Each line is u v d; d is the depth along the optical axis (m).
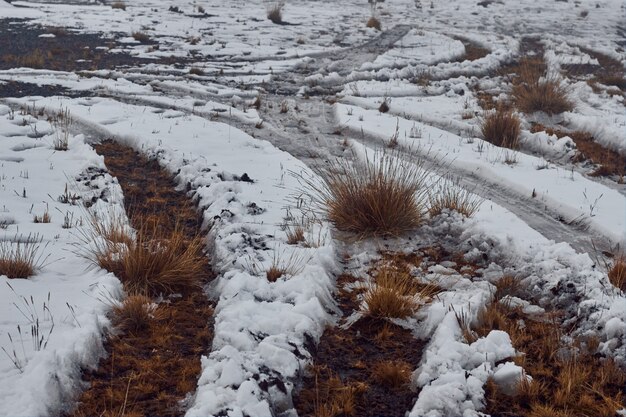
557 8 35.75
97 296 5.20
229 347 4.41
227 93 14.09
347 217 7.10
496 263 6.46
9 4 25.27
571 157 11.05
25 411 3.69
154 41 19.70
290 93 14.84
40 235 6.46
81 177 8.27
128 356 4.62
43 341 4.42
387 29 25.44
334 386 4.45
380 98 14.67
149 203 7.75
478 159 10.05
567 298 5.61
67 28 20.88
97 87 13.62
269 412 3.86
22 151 9.18
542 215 8.02
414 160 9.98
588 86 17.27
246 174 8.53
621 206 8.19
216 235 6.61
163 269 5.67
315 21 26.20
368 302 5.41
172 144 9.81
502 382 4.42
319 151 10.43
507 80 17.88
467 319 5.16
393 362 4.80
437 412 4.04
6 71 14.44
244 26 23.67
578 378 4.49
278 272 5.79
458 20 30.17
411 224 7.15
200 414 3.74
